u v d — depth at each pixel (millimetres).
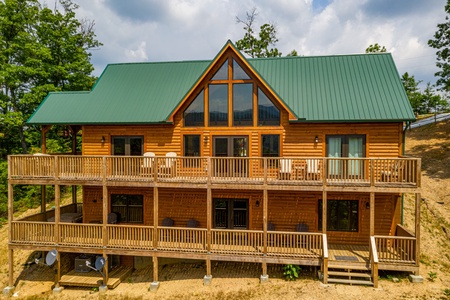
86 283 13703
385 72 15664
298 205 14984
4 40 25438
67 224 13938
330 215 14805
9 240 14180
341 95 14953
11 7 24828
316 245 13203
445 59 25688
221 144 15383
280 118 14883
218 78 15250
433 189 20125
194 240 13672
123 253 13570
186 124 15664
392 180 12477
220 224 15586
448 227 16531
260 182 12906
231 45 14656
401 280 12289
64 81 29609
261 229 15211
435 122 30906
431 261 13891
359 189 12359
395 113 13758
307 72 16547
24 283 14812
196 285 13242
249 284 12906
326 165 12914
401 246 12617
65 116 16062
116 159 13930
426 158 24109
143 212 16125
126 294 13164
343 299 11234
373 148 14359
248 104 15086
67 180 13844
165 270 14938
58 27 28719
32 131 28828
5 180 25234
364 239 14523
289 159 12875
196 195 15727
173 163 14023
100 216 16453
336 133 14594
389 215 14406
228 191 15398
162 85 17312
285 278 13047
